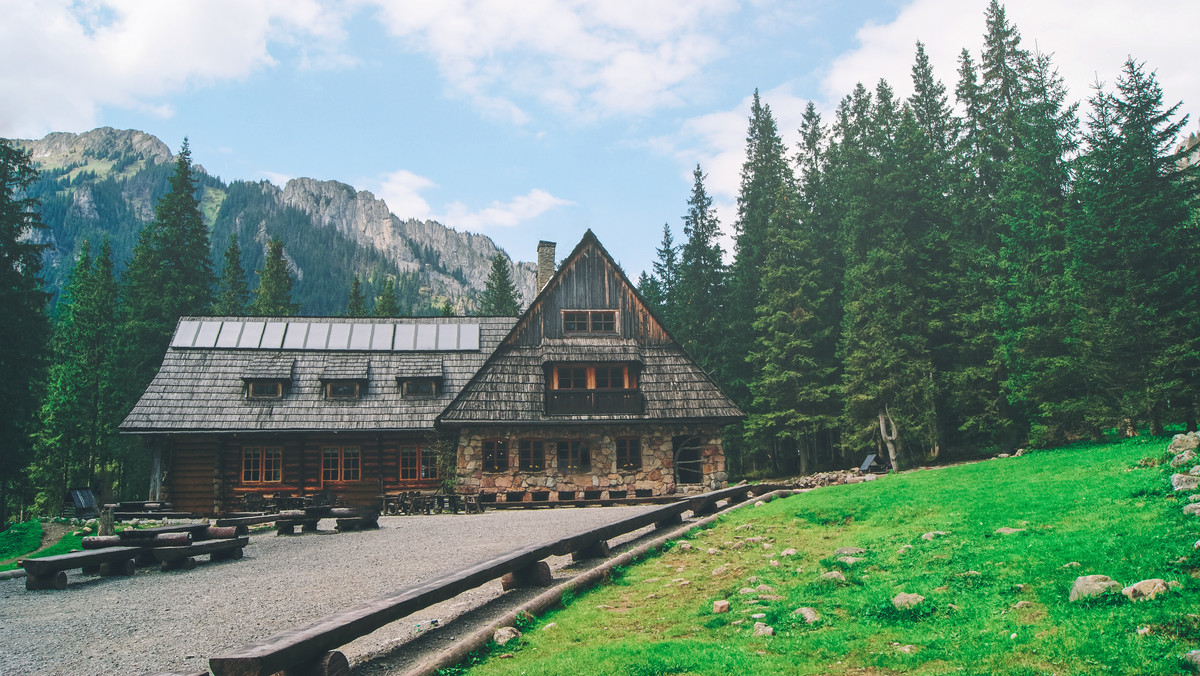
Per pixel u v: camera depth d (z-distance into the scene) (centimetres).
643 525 1344
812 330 4000
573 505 2714
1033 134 2730
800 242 3947
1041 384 2286
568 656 614
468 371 3272
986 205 3216
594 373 3002
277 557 1442
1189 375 1903
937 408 3306
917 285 3297
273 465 2970
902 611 637
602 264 3150
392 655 702
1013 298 2642
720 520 1423
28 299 3309
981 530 920
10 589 1161
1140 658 449
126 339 4409
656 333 3109
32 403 3350
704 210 4947
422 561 1284
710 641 639
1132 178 2053
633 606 823
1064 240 2500
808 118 5162
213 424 2889
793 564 940
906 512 1148
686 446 3125
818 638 602
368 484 2994
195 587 1120
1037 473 1393
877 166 3669
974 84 3553
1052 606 581
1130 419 2028
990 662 493
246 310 6388
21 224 3394
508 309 7419
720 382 4481
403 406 3088
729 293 4731
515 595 927
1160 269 1991
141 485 4497
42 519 2798
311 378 3138
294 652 544
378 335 3391
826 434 4494
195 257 4841
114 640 792
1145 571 600
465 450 2831
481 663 641
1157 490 910
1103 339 1938
